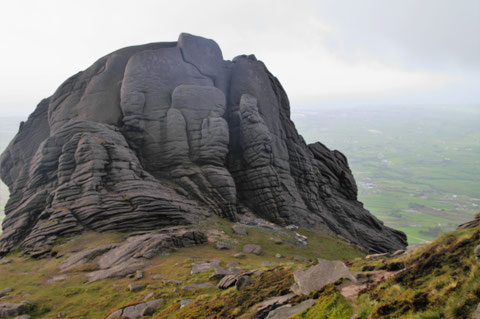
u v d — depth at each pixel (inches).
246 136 2829.7
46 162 2214.6
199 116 2753.4
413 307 375.6
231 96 3134.8
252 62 3260.3
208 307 693.9
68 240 1658.5
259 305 586.6
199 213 2167.8
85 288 1082.7
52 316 900.6
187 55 3034.0
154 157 2615.7
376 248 2920.8
